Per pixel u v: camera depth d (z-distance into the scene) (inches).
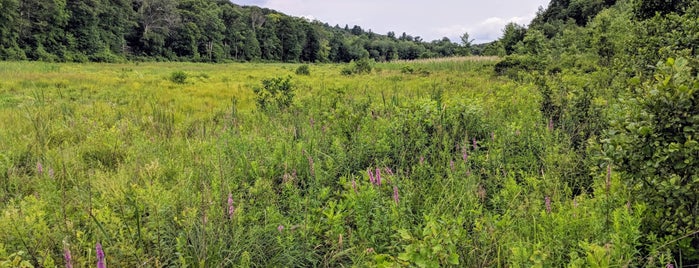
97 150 190.7
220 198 112.5
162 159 168.1
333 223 103.1
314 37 3693.4
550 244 85.3
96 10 2055.9
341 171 156.4
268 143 186.2
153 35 2428.6
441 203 115.6
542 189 124.5
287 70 1289.4
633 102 102.3
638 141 94.4
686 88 87.0
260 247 101.9
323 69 1328.7
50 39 1835.6
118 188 110.5
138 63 1788.9
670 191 89.5
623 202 98.5
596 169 120.0
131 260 92.9
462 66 944.3
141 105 377.1
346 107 246.5
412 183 130.2
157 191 104.9
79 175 145.7
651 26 306.5
